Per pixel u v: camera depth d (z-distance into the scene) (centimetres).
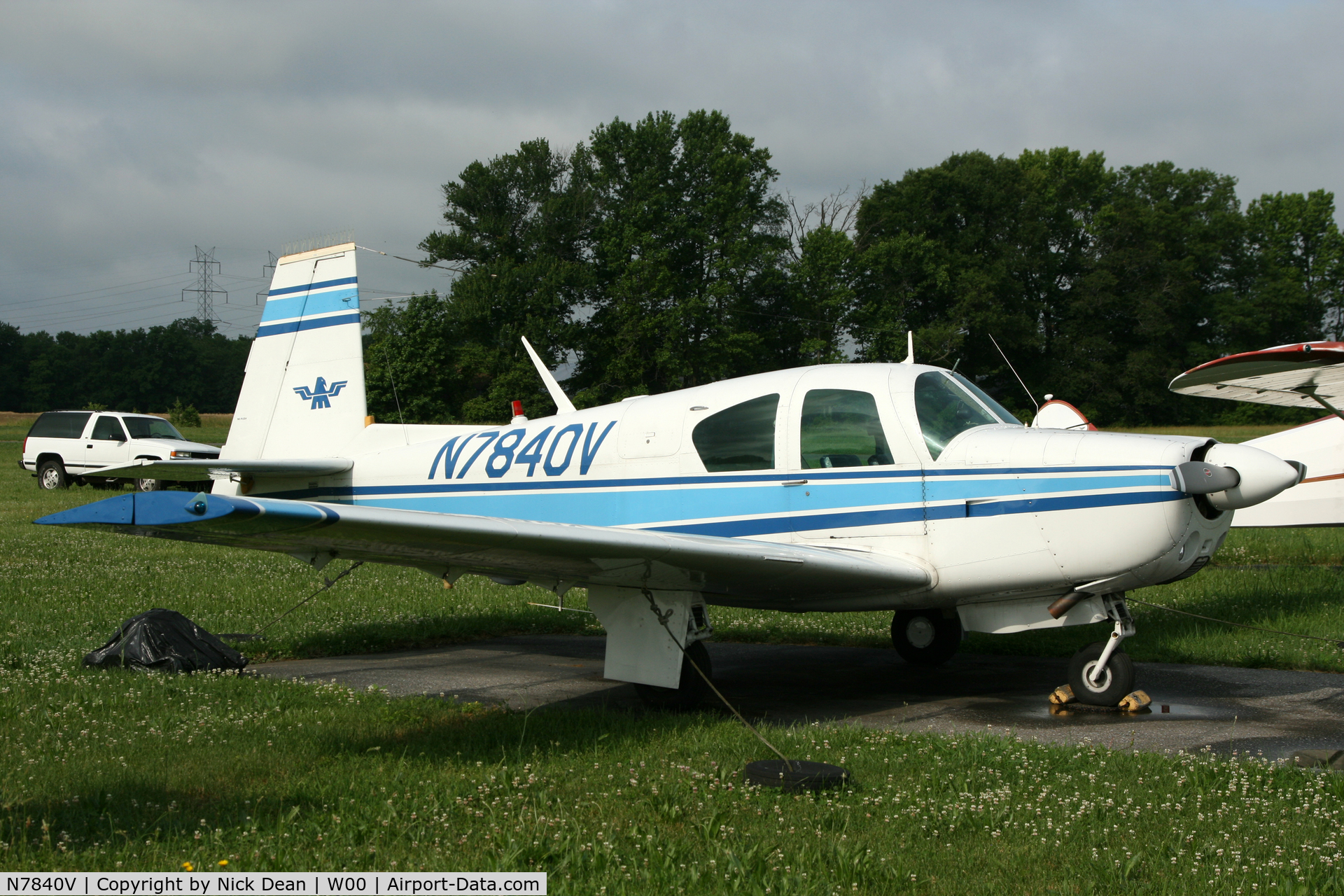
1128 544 473
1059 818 311
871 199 5212
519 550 429
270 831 300
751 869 271
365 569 988
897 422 528
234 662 566
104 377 11050
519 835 294
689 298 4022
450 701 506
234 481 765
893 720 486
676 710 511
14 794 330
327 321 760
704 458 575
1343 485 861
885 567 495
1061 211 5303
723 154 4159
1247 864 274
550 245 4147
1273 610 725
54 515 351
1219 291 5544
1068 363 5078
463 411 4181
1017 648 675
